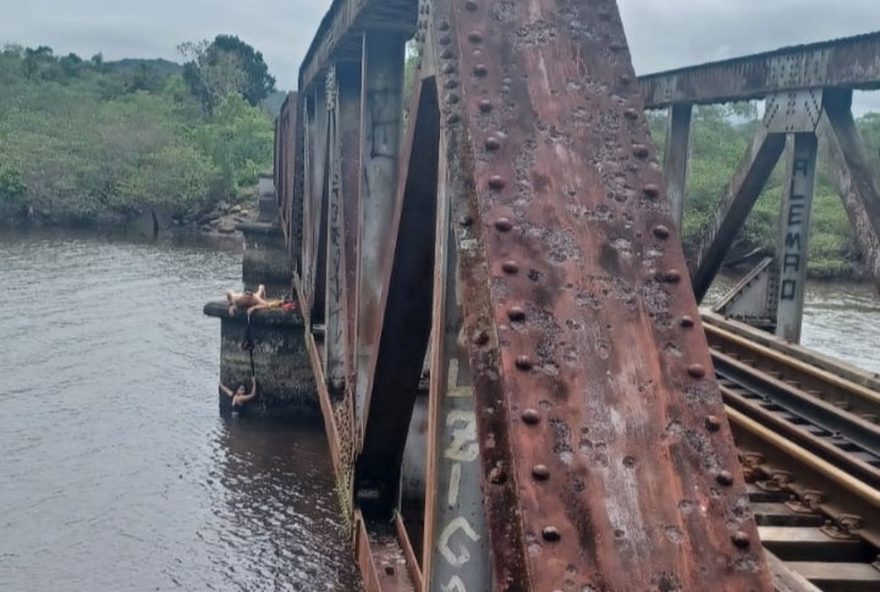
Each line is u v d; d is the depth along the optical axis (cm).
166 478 1259
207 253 3706
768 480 489
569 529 158
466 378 231
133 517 1129
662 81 701
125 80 7662
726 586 156
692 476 167
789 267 586
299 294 1390
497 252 186
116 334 2105
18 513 1134
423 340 345
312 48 842
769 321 743
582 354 177
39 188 4538
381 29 443
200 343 2056
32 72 7250
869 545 408
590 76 214
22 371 1769
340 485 560
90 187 4697
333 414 669
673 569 157
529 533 158
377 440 427
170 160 4725
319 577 997
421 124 272
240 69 7681
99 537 1077
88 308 2398
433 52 233
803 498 452
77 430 1444
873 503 409
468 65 210
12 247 3622
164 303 2509
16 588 949
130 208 4738
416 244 307
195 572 1002
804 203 563
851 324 2191
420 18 270
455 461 233
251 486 1245
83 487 1220
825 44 468
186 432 1447
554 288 183
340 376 733
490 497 169
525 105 206
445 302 229
